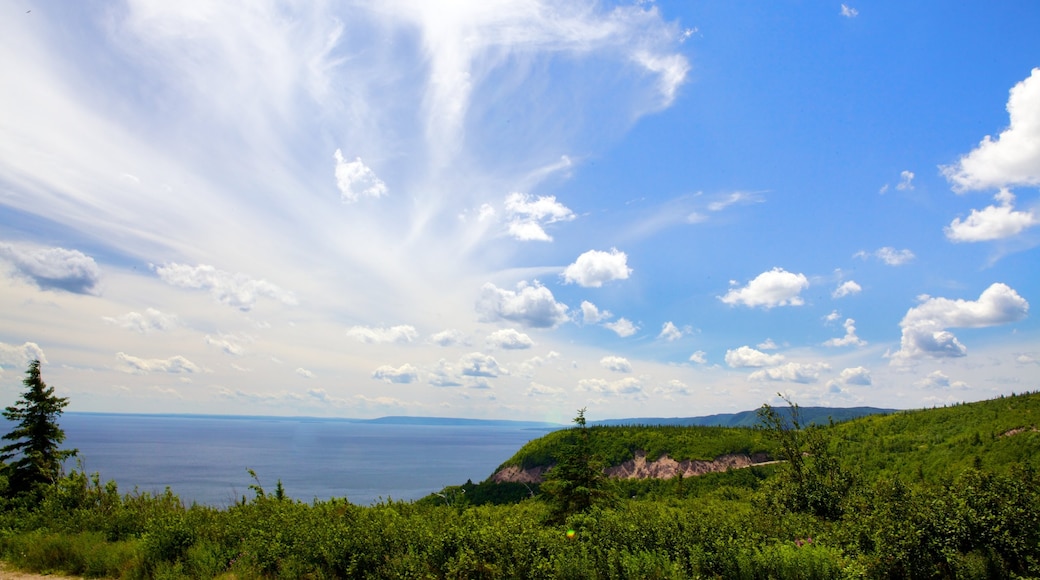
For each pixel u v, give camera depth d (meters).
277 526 11.59
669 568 9.09
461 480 151.50
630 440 87.81
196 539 11.59
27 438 22.23
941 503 9.88
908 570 9.20
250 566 10.16
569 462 14.96
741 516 12.51
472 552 9.20
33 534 12.95
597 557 9.40
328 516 12.42
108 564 10.85
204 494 80.75
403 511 13.72
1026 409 56.94
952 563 9.13
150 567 10.62
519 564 8.94
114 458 183.38
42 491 17.69
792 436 16.70
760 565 9.27
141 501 15.95
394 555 9.84
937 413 66.81
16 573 10.95
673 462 80.25
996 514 9.59
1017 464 10.50
